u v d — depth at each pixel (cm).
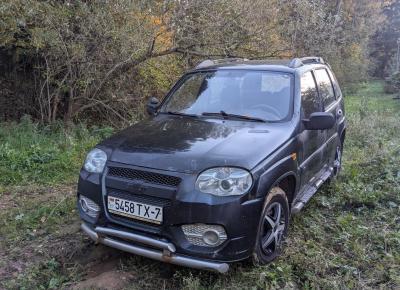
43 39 791
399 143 880
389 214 522
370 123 1106
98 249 419
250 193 340
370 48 4172
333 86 637
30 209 515
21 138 780
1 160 661
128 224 351
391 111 1578
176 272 365
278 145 389
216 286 350
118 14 872
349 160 757
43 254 410
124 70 977
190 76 527
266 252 379
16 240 434
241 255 341
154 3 893
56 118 994
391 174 635
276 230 389
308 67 541
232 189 333
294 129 427
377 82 4041
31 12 751
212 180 333
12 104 993
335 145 603
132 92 1056
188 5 934
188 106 483
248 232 340
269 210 377
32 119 978
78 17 832
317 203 546
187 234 334
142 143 381
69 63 872
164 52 982
